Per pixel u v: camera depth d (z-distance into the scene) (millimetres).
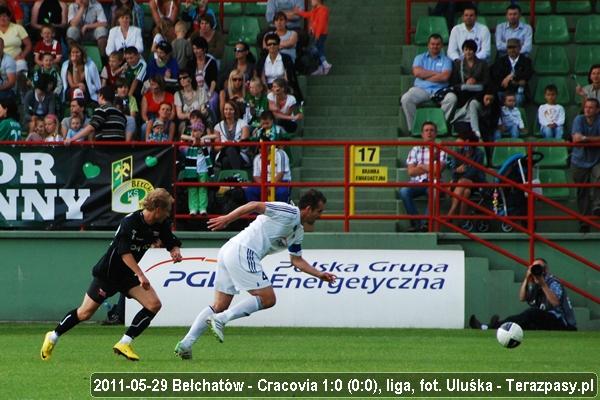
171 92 52781
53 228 46969
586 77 57500
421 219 47312
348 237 45812
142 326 30984
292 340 39406
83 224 46906
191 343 31344
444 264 45375
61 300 46875
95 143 46781
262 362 31141
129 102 51594
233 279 31734
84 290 46781
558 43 59438
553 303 44375
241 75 51906
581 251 47312
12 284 46875
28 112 52594
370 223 50656
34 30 57125
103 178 46875
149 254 45281
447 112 53406
